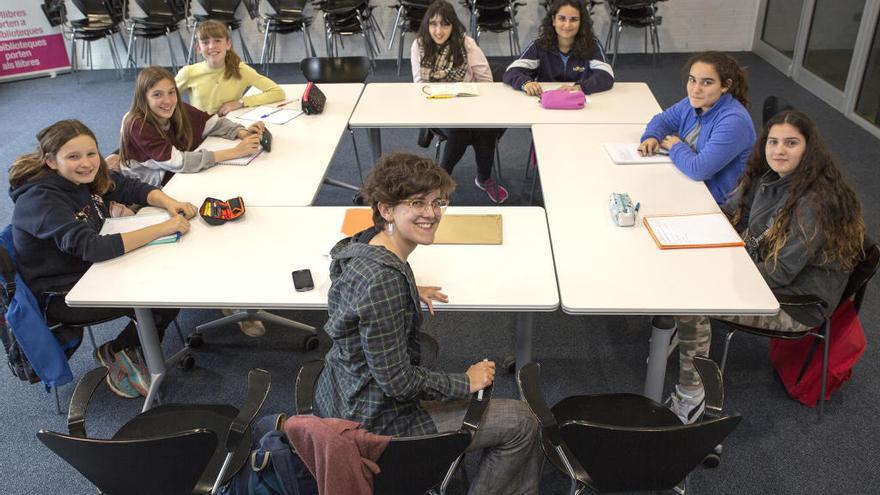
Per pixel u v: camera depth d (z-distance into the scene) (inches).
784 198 93.0
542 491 89.5
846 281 91.2
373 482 62.9
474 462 93.8
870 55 192.1
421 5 242.8
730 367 110.3
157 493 66.5
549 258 88.5
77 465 63.3
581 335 119.0
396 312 62.8
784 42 249.4
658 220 95.8
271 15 253.1
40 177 94.7
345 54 278.2
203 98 144.8
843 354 97.0
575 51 149.7
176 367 113.4
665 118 120.2
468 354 115.1
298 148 124.0
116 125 216.7
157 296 82.4
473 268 86.4
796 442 96.1
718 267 85.7
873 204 156.3
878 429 97.9
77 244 89.7
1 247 90.7
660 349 87.8
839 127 198.4
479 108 140.7
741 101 111.5
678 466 63.6
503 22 246.8
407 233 65.6
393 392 64.4
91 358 116.7
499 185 166.2
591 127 130.0
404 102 145.6
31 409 105.6
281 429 69.7
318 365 78.3
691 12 269.4
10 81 261.7
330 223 97.9
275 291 82.8
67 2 265.0
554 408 79.0
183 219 96.3
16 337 92.0
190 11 261.6
